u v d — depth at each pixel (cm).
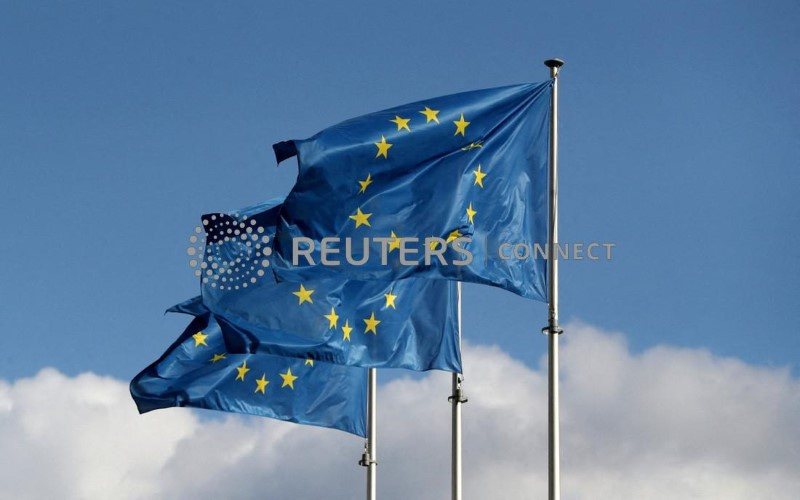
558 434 3712
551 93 3941
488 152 3872
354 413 5006
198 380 4938
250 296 4375
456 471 4562
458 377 4606
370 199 3759
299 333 4281
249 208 4641
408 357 4216
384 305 4250
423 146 3828
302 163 3728
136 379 4947
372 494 5244
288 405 4969
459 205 3800
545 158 3922
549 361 3756
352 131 3797
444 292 4225
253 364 4978
